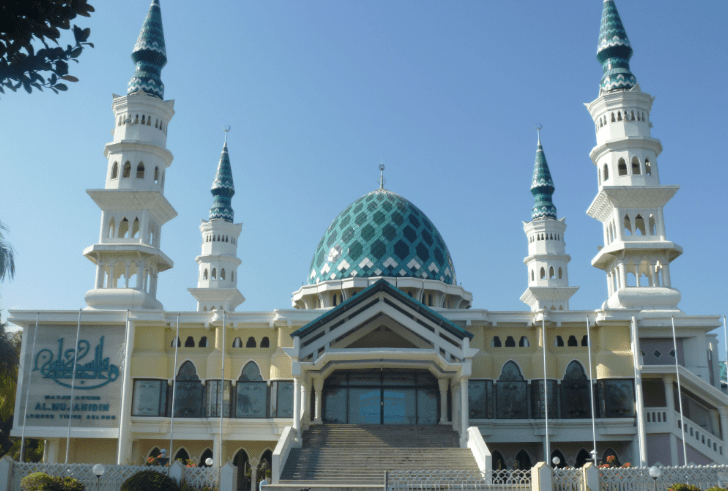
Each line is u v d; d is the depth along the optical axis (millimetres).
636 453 42688
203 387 44844
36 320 44594
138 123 50750
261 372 44938
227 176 87562
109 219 49188
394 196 56500
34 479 30156
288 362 44438
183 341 45969
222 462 44031
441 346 39688
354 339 43281
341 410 44625
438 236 55938
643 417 42750
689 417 46000
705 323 44844
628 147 49531
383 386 45000
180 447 45500
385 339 45312
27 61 9344
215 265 82500
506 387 44781
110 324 45031
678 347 46062
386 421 44438
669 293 46750
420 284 50438
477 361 44594
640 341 46094
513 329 46062
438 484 31156
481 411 43969
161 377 44375
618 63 52000
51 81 9641
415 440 40031
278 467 34781
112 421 43344
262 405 44438
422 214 56344
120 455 42438
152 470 31328
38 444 59469
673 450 42625
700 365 45156
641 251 47812
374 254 52062
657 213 48625
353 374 45156
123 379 43750
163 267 52375
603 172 50562
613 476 29906
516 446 45812
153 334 45406
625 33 52375
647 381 46562
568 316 45375
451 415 44281
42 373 44094
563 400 44312
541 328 45125
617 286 48750
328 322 40531
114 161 50219
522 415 44312
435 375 43969
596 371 44562
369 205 55531
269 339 45844
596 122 52156
